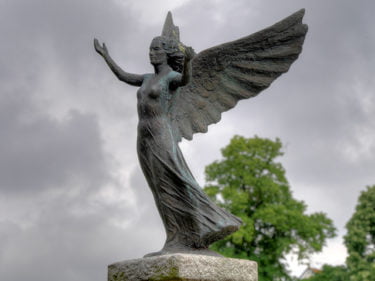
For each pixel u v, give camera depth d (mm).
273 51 9844
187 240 8906
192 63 9883
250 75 9898
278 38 9836
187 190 8961
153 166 9070
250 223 34562
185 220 8930
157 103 9211
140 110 9305
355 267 42406
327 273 42812
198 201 8984
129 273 8586
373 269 41438
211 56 9891
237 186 37094
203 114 9883
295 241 35938
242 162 36844
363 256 43344
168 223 9008
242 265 8805
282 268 36406
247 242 35969
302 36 9820
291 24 9828
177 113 9742
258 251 36312
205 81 9930
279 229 36562
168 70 9469
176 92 9461
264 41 9844
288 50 9820
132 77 9734
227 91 9953
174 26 10180
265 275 35688
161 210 9102
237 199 34812
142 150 9250
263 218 35281
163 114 9250
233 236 33812
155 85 9234
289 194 38156
